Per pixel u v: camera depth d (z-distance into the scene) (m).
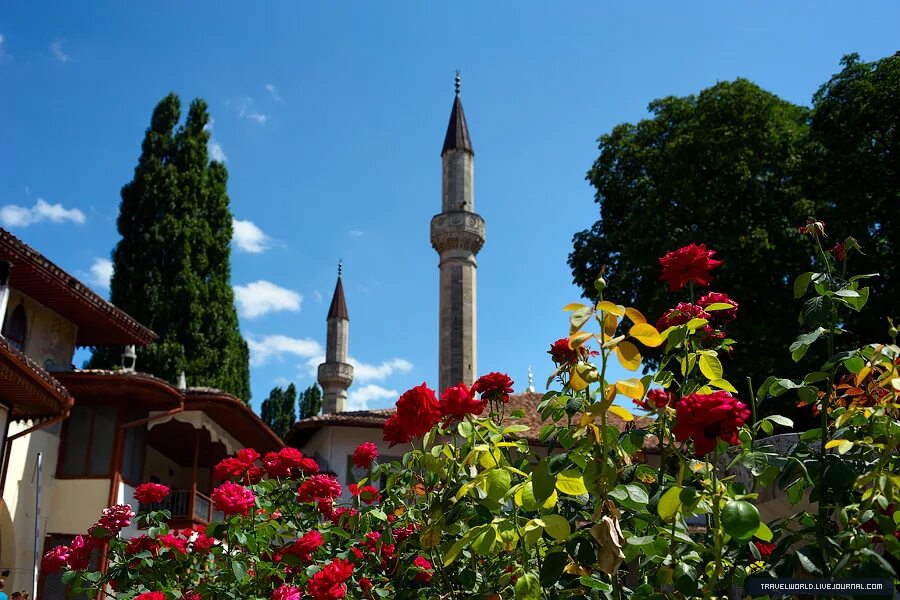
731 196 23.55
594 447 2.90
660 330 3.43
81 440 17.61
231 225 35.06
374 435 22.39
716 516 2.60
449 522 3.24
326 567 4.07
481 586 3.45
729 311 3.54
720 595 3.02
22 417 14.80
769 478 2.85
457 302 32.34
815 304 3.05
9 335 17.12
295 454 5.78
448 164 34.66
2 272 15.72
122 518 5.37
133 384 17.28
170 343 30.55
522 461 3.81
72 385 17.12
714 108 25.06
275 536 5.26
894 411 2.77
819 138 23.22
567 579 3.27
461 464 3.40
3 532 15.70
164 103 35.22
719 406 2.42
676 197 24.12
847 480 2.65
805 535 2.72
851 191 21.45
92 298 18.47
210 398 19.20
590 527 2.88
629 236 24.22
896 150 21.62
